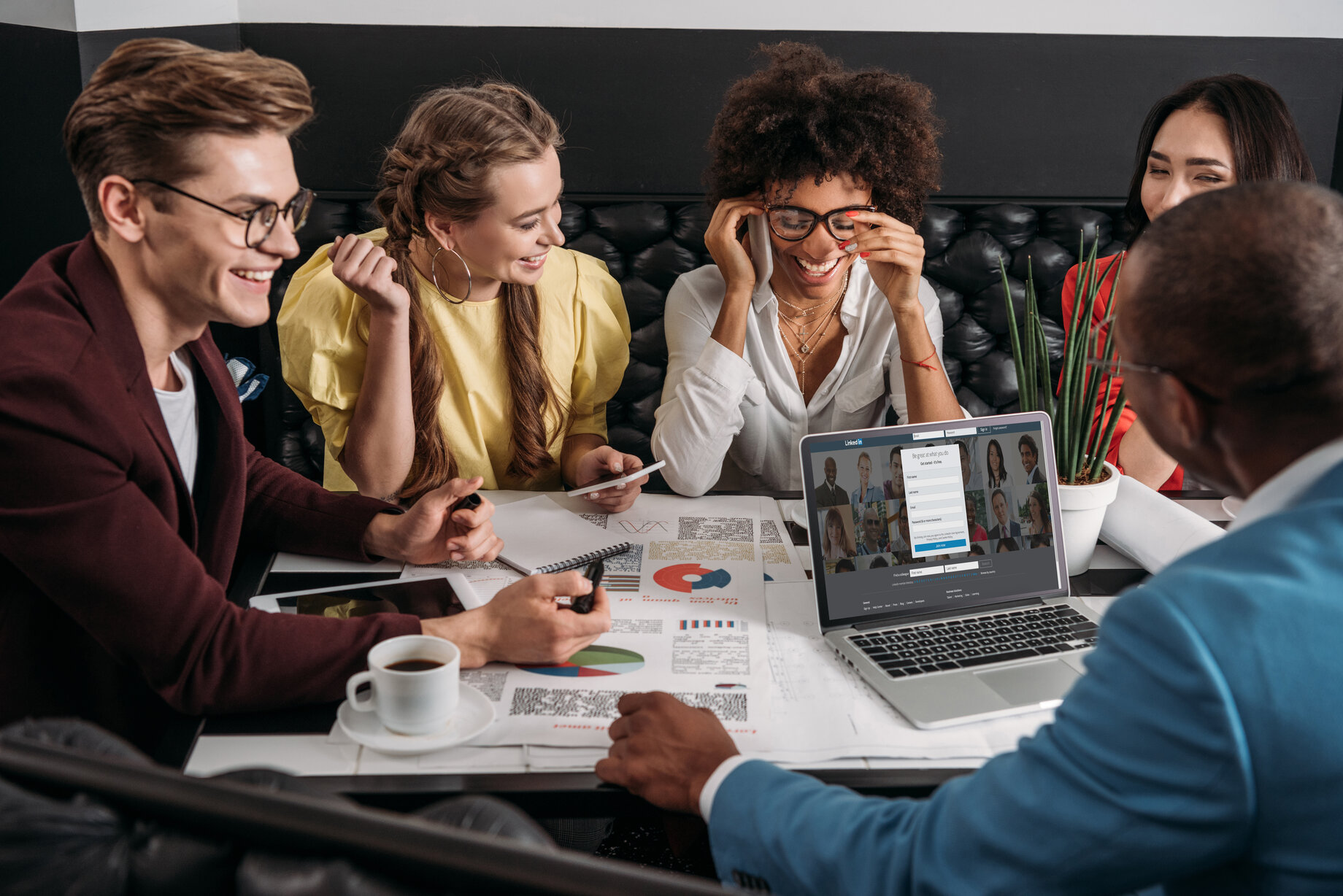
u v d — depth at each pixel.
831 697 1.02
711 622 1.16
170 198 0.95
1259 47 2.43
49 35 2.20
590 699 1.00
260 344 2.44
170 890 0.41
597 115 2.44
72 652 1.04
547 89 2.42
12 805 0.41
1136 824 0.59
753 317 1.78
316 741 0.93
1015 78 2.44
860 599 1.15
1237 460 0.68
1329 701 0.56
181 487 1.05
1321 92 2.48
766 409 1.81
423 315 1.66
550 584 1.07
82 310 0.98
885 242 1.59
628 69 2.41
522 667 1.06
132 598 0.93
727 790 0.82
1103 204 2.41
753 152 1.64
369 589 1.21
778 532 1.42
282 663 0.96
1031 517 1.22
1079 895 0.63
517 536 1.37
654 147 2.46
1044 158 2.49
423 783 0.87
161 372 1.11
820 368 1.86
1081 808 0.61
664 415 1.67
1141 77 2.45
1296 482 0.64
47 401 0.90
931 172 1.72
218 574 1.19
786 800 0.78
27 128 2.12
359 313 1.63
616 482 1.44
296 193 1.04
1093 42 2.42
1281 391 0.62
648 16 2.38
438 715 0.91
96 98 0.93
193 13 2.30
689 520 1.46
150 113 0.91
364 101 2.40
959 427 1.21
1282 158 1.70
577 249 2.35
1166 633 0.58
